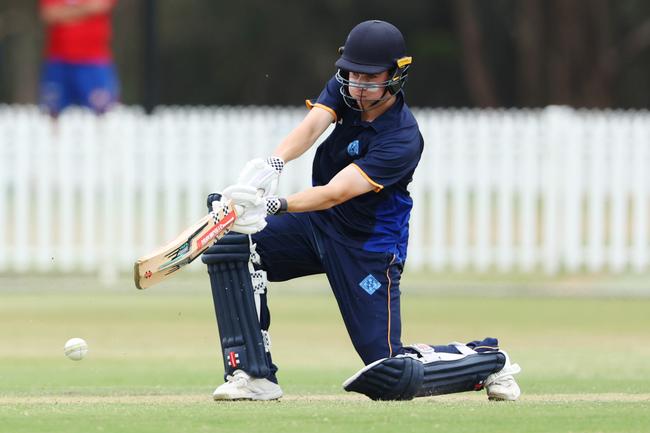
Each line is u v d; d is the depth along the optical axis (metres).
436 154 64.31
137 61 158.25
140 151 63.56
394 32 25.06
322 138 63.66
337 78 25.97
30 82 159.00
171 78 160.88
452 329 45.88
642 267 64.88
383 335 25.36
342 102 25.95
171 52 159.75
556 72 141.00
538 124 64.56
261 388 25.39
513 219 64.81
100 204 64.44
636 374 33.84
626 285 61.47
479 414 22.72
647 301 56.19
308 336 44.06
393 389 24.75
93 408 24.00
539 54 143.75
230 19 155.25
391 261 25.48
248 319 25.16
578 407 24.08
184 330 45.31
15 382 31.62
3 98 165.25
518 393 25.91
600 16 141.12
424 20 155.62
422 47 152.75
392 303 25.55
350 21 156.00
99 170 63.34
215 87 161.25
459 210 64.62
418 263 64.56
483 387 25.98
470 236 68.00
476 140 64.38
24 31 156.00
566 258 64.88
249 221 24.27
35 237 66.94
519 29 146.75
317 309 52.44
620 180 64.62
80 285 59.91
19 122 62.91
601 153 64.56
